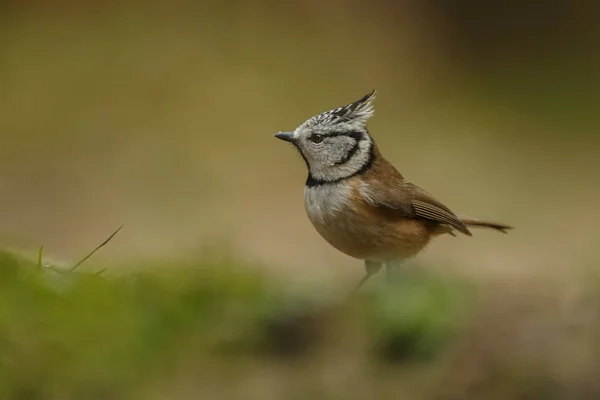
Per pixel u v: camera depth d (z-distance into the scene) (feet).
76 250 46.62
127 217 56.75
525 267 42.11
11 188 59.31
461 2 92.27
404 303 22.00
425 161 73.92
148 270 19.01
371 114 29.27
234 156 66.18
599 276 27.02
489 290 25.44
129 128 66.59
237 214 57.88
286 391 18.78
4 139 64.03
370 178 28.94
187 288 18.83
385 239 28.96
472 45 91.86
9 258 16.56
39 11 73.72
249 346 19.69
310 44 79.46
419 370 21.08
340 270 40.29
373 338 21.38
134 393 16.05
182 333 17.92
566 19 96.73
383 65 82.07
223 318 19.25
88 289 16.43
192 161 64.28
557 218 62.80
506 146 78.89
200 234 53.47
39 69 69.62
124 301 16.75
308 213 29.32
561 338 21.95
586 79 90.89
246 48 76.13
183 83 71.00
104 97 68.59
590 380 20.66
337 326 21.42
